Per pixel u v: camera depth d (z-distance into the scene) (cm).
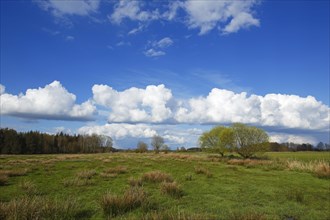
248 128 5338
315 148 13075
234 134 5375
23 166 2730
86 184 1599
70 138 14150
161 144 10312
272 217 974
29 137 11262
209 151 5838
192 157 4881
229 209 1082
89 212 998
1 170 2173
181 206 1112
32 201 962
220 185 1647
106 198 1028
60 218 866
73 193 1346
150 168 2639
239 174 2247
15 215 798
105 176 1919
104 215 955
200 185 1638
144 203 1038
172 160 4012
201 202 1192
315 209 1122
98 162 3466
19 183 1622
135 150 10462
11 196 1266
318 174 2103
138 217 909
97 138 14038
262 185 1673
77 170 2412
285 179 1984
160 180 1670
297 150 13012
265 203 1205
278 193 1427
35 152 11344
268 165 3058
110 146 14500
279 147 12975
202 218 777
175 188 1338
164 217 802
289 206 1158
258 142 5275
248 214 815
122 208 995
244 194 1386
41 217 829
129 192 1119
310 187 1645
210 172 2266
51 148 12300
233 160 3744
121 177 1914
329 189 1590
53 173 2161
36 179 1817
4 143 10388
